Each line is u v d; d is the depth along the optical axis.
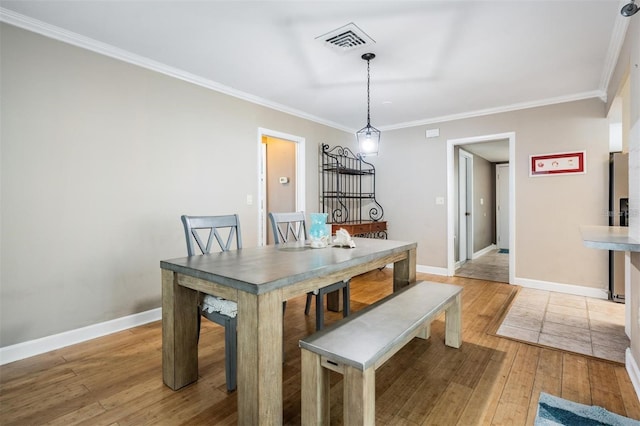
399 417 1.57
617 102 2.98
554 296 3.56
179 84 3.01
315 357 1.39
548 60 2.71
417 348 2.32
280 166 4.95
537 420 1.54
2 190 2.08
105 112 2.54
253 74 3.04
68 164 2.36
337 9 2.02
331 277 1.77
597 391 1.78
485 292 3.72
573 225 3.63
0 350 2.08
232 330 1.77
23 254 2.17
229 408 1.65
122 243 2.65
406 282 2.65
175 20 2.16
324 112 4.29
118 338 2.48
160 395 1.75
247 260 1.85
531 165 3.87
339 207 5.00
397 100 3.77
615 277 3.37
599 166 3.48
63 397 1.73
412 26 2.20
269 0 1.94
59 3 1.97
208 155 3.26
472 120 4.29
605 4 1.96
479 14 2.06
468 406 1.66
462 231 5.45
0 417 1.57
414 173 4.82
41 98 2.23
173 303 1.78
